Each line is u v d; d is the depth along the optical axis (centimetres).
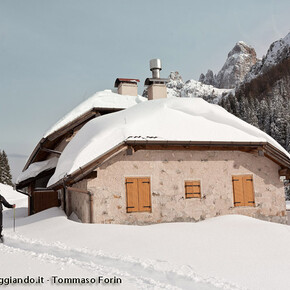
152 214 1001
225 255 591
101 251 625
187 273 488
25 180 1591
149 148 1016
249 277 479
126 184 995
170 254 595
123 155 1007
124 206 981
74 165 924
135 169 1009
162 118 1115
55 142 1655
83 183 1012
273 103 8519
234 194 1089
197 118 1164
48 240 767
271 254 607
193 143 1020
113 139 998
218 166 1088
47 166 1636
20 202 3159
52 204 1698
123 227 787
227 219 866
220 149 1088
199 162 1070
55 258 578
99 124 1198
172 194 1028
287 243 678
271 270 514
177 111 1193
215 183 1074
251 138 1098
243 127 1189
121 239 695
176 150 1054
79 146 1116
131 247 642
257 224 810
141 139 971
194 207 1041
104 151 959
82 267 512
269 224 817
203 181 1064
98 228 790
